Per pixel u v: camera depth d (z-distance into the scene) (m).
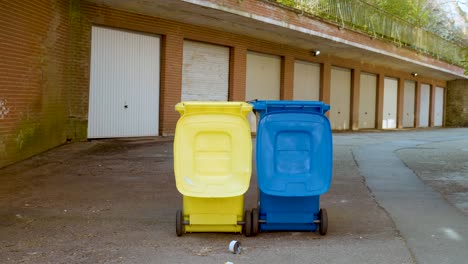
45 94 11.98
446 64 32.50
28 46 10.95
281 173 5.71
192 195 5.55
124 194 8.17
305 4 18.72
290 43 21.31
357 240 5.82
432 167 11.38
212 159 5.66
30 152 11.27
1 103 9.89
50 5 12.05
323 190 5.68
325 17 19.98
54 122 12.68
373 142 17.44
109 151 12.65
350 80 26.95
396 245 5.61
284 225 6.03
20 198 7.74
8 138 10.22
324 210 6.01
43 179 9.16
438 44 31.44
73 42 13.67
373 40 23.52
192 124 5.65
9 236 5.86
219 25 17.39
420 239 5.83
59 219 6.63
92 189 8.48
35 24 11.28
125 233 6.06
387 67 30.11
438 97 38.38
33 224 6.38
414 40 28.00
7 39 10.03
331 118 25.47
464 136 22.62
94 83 14.55
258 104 5.78
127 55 15.45
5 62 9.99
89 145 13.42
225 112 5.66
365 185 9.21
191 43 17.48
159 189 8.59
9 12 10.06
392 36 25.28
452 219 6.77
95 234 6.00
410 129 32.03
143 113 16.08
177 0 13.77
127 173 9.95
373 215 7.01
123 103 15.43
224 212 5.86
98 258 5.13
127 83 15.51
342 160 12.30
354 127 27.16
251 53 20.25
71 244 5.60
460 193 8.52
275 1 17.06
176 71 16.83
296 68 22.72
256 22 16.81
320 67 24.36
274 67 21.52
